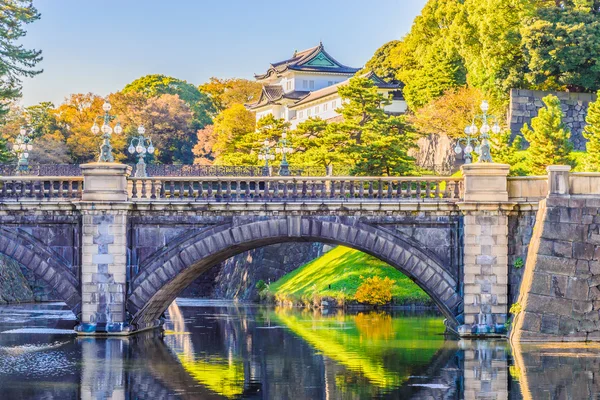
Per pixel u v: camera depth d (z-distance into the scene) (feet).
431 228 178.60
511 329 171.73
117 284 181.57
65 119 517.55
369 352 169.78
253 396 129.70
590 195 169.58
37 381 140.67
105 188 180.96
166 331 211.20
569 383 133.90
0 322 230.68
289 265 364.38
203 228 182.09
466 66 357.41
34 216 184.14
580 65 322.14
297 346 180.04
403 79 419.54
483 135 184.24
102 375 145.89
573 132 327.67
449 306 178.09
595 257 168.45
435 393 129.59
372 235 179.11
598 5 333.21
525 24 323.16
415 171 310.45
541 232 169.37
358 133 304.91
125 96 537.24
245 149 393.70
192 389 134.92
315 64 526.16
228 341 188.75
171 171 238.07
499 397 126.11
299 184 197.47
